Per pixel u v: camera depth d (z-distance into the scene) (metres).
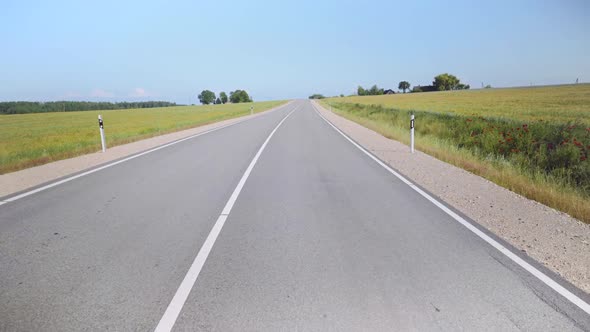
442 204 5.65
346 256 3.71
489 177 7.79
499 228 4.60
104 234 4.34
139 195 6.21
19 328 2.51
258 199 5.92
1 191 6.59
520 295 2.96
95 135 22.09
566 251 3.88
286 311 2.72
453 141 13.94
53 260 3.62
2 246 3.98
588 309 2.77
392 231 4.45
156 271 3.38
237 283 3.15
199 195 6.19
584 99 44.78
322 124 24.75
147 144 14.05
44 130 30.16
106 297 2.93
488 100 50.59
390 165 9.17
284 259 3.64
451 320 2.62
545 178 8.23
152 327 2.54
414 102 55.19
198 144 13.75
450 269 3.42
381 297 2.92
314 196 6.12
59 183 7.21
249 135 17.16
